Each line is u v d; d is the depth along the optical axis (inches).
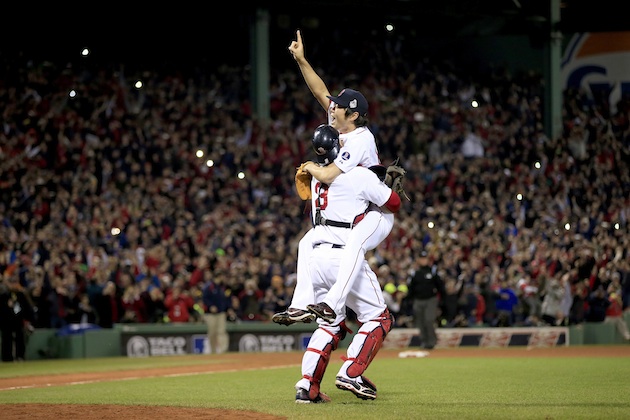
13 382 2057.1
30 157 4015.8
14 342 3193.9
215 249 3816.4
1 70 4335.6
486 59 5949.8
